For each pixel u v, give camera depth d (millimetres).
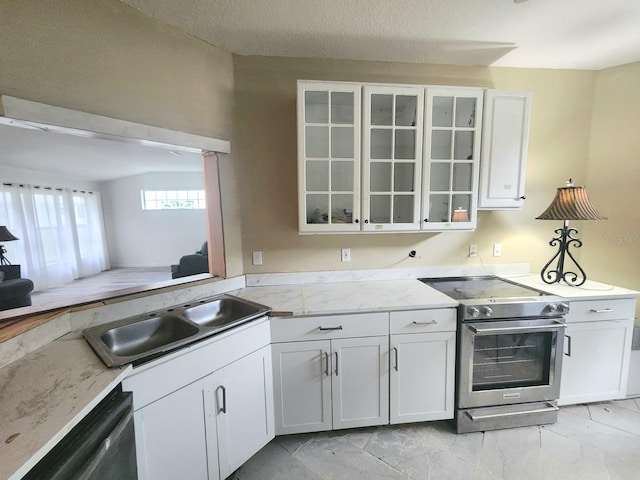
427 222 1984
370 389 1749
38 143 3279
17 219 4906
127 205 7195
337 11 1592
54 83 1289
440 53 2064
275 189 2154
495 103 1971
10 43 1175
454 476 1526
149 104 1607
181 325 1523
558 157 2398
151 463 1176
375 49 1995
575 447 1692
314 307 1695
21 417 810
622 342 1941
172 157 4594
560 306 1774
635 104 2217
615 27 1775
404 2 1527
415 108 1911
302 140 1823
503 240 2430
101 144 3457
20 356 1141
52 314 1298
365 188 1912
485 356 1811
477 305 1722
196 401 1315
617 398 1993
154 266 7371
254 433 1584
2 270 3959
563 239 2127
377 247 2305
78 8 1341
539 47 2002
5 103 1131
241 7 1541
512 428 1841
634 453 1648
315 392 1716
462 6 1565
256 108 2078
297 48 1964
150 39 1597
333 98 1897
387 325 1719
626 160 2271
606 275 2395
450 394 1798
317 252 2242
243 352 1512
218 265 2035
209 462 1379
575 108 2367
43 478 706
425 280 2307
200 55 1832
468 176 2033
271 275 2205
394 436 1799
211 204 2014
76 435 847
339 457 1651
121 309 1524
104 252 7012
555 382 1832
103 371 1049
